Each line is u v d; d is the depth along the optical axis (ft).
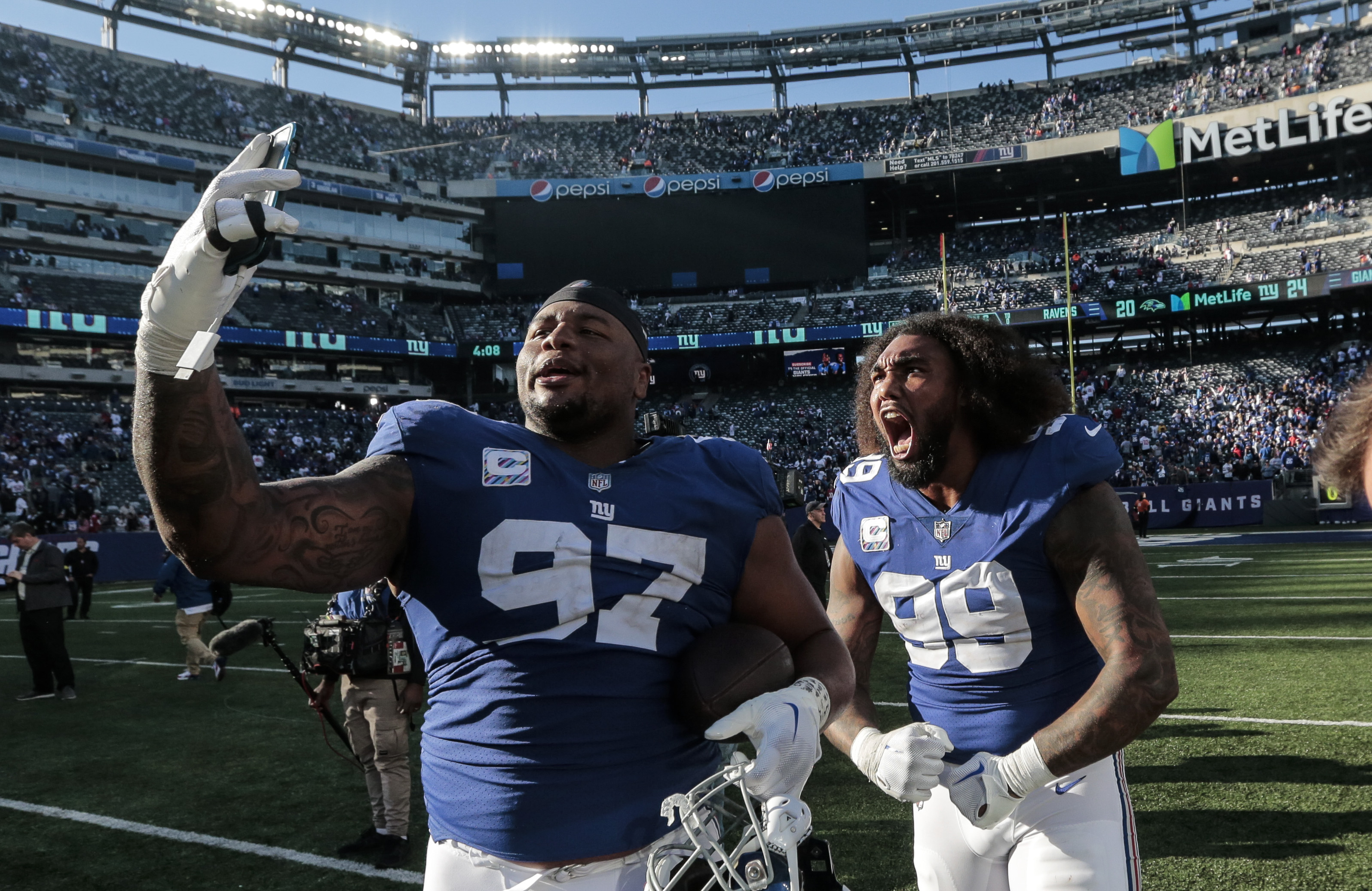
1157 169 119.03
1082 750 5.43
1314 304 107.76
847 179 129.59
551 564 4.78
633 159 143.54
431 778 5.07
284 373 121.60
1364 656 23.97
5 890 12.46
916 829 6.93
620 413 5.31
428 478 4.90
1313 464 3.41
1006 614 6.39
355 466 4.99
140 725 22.45
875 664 27.27
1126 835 6.20
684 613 5.11
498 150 145.79
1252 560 52.31
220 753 19.58
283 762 18.69
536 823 4.69
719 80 155.43
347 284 131.95
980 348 6.40
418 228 136.67
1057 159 123.13
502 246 135.13
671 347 125.80
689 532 5.15
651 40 150.30
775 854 4.40
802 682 4.78
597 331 5.24
